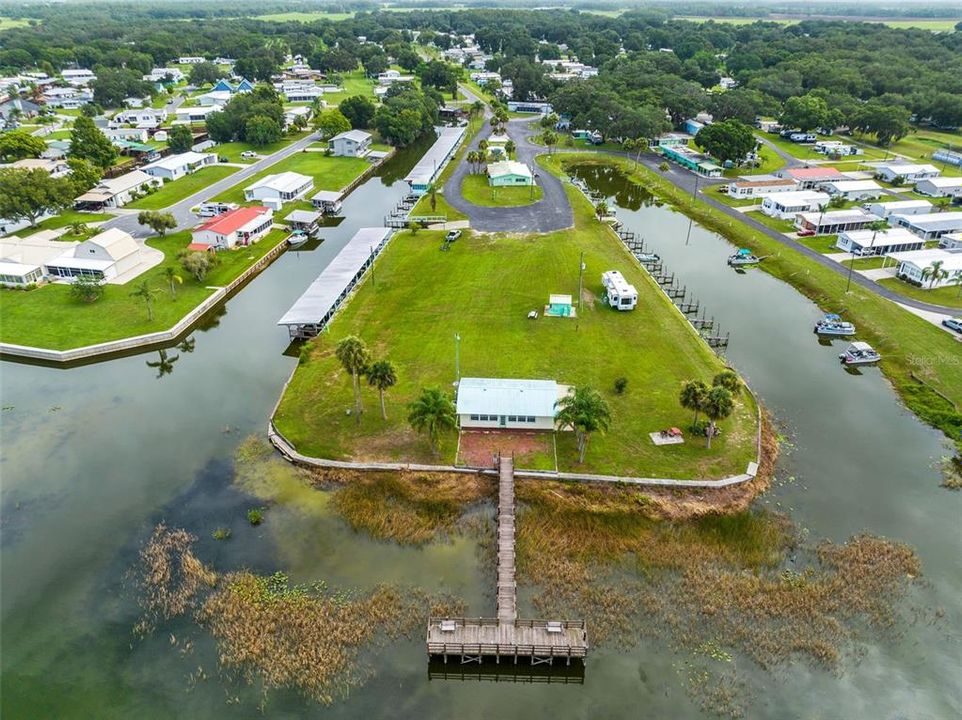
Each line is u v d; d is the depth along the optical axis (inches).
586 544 2383.1
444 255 4793.3
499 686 1946.4
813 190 6451.8
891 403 3253.0
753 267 4889.3
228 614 2111.2
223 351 3772.1
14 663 1975.9
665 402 3115.2
